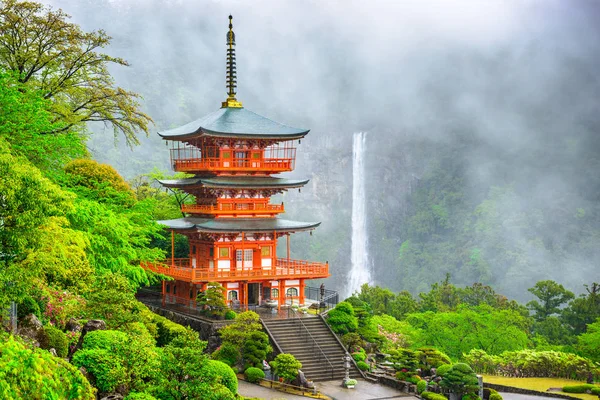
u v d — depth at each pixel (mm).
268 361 60125
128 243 54469
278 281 71938
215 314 64250
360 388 57188
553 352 71812
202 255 73688
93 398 28188
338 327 65125
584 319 109438
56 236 37094
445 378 55281
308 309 69938
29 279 32438
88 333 36906
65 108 58219
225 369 44188
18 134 44750
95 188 68000
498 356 75125
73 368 25453
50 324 38844
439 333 80500
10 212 30828
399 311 101062
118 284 43094
